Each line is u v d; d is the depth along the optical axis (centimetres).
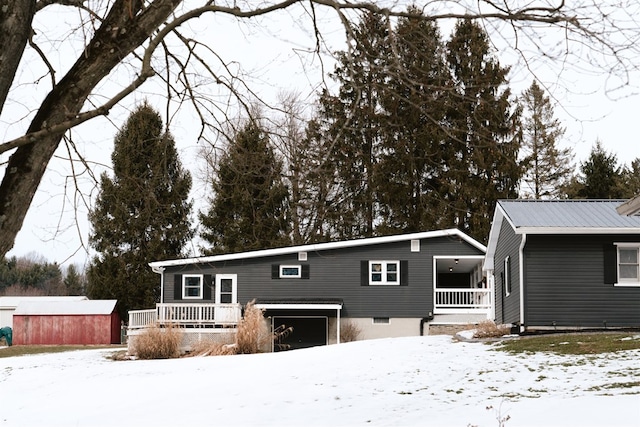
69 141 662
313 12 642
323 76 664
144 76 535
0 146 490
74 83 522
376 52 561
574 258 2519
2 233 498
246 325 2914
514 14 550
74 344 4409
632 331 2453
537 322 2497
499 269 3027
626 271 2527
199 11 576
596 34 542
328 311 3541
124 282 4612
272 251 3544
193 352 2950
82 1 602
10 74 486
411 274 3559
